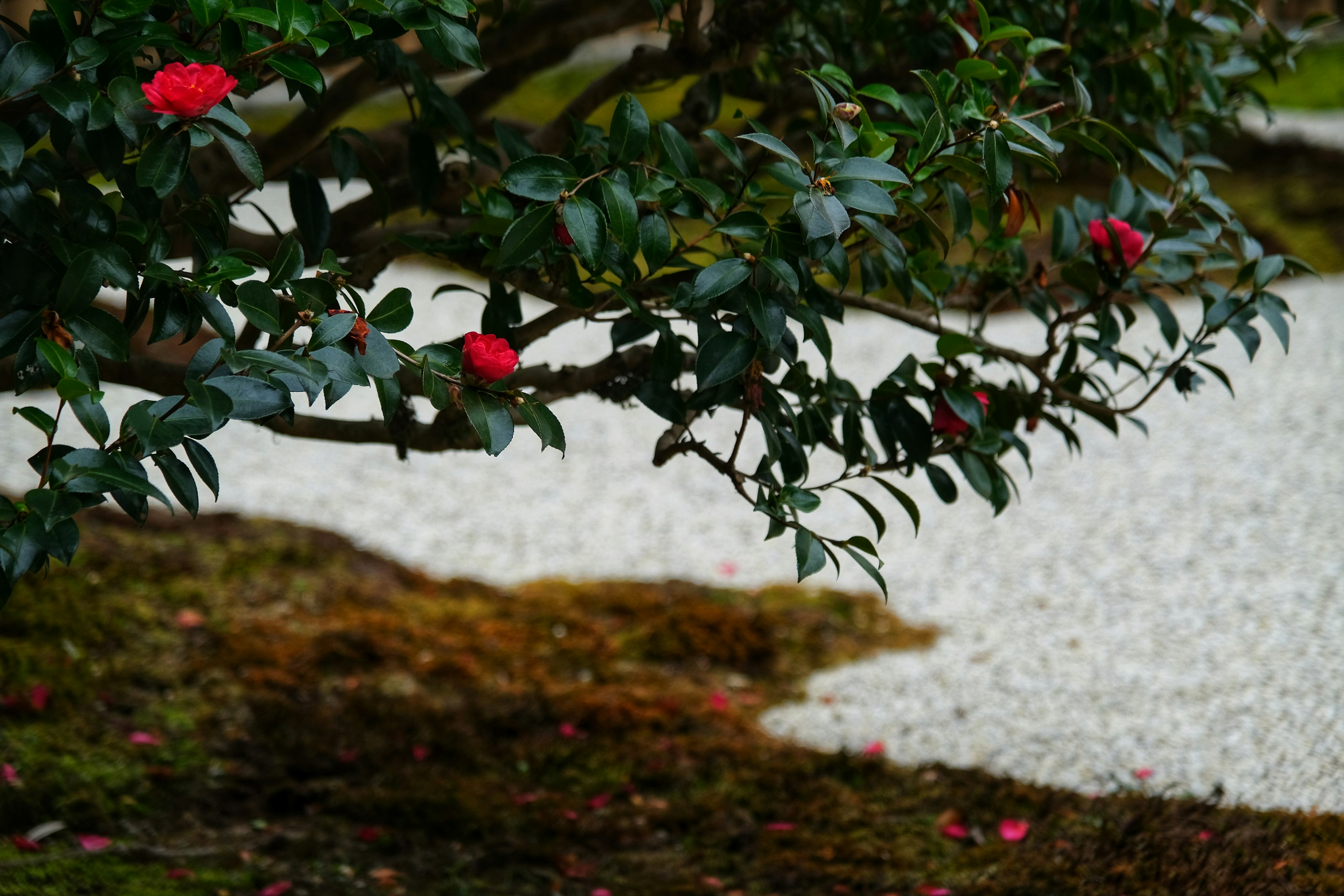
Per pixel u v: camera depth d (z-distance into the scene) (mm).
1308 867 2232
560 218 1387
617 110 1477
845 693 3486
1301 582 3850
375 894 2359
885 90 1552
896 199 1491
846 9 2330
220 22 1260
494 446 1261
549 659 3592
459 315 7320
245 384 1143
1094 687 3365
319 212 1845
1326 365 5793
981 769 2930
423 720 3072
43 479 1110
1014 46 1961
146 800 2650
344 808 2666
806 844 2592
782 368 6102
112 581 3529
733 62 2016
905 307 1801
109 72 1251
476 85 2529
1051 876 2350
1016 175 2010
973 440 1736
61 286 1186
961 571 4273
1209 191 1863
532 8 2346
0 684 2910
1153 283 1982
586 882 2447
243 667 3264
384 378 1252
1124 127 2275
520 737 3072
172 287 1292
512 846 2551
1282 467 4809
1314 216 7434
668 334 1556
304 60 1292
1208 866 2268
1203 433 5250
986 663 3600
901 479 5133
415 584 4090
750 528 4805
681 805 2773
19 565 1084
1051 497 4812
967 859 2498
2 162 1139
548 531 4793
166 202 1771
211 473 1174
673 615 3879
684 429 1592
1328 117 8609
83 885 2293
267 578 3826
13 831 2473
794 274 1374
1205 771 2840
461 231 2010
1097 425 5469
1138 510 4594
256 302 1272
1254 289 1794
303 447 5570
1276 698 3160
